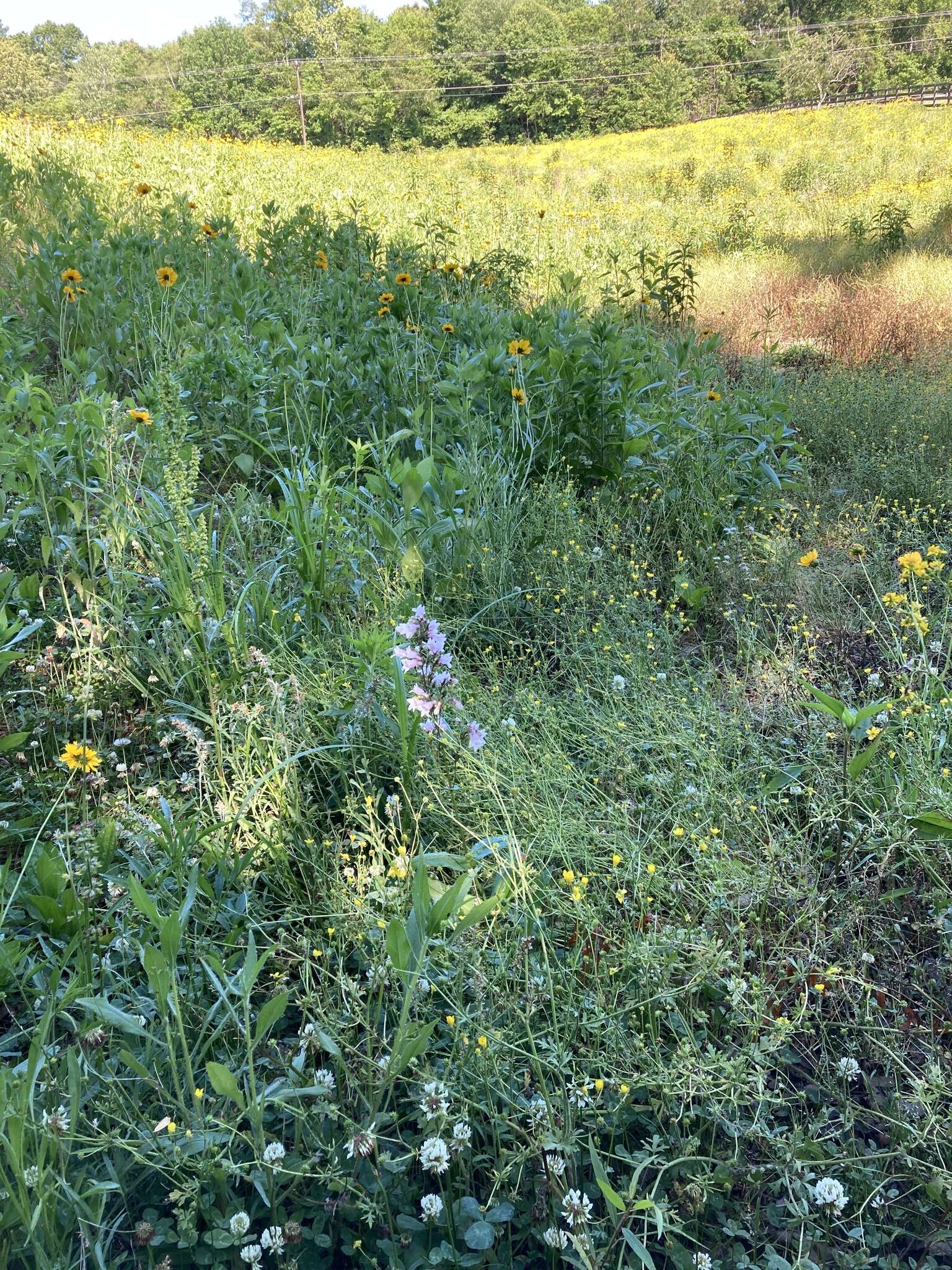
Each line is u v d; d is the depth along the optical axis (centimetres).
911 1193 168
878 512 483
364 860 229
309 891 218
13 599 321
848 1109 173
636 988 196
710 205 1919
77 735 276
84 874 200
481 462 422
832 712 228
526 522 406
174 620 316
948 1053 195
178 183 1290
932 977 212
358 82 6381
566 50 6594
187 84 6769
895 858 240
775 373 693
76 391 448
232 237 866
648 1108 174
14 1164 130
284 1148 154
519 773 250
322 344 516
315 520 346
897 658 313
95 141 1539
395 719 260
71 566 341
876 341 812
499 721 277
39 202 914
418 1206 162
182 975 192
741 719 285
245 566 341
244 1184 162
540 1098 169
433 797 242
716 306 995
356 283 672
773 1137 164
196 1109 154
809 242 1428
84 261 626
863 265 1210
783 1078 189
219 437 444
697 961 194
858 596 396
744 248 1427
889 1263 156
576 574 369
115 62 8125
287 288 670
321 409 474
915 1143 165
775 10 7600
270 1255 152
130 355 526
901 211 1298
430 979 182
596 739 276
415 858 196
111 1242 149
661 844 232
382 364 511
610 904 221
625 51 6919
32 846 210
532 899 205
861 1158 164
